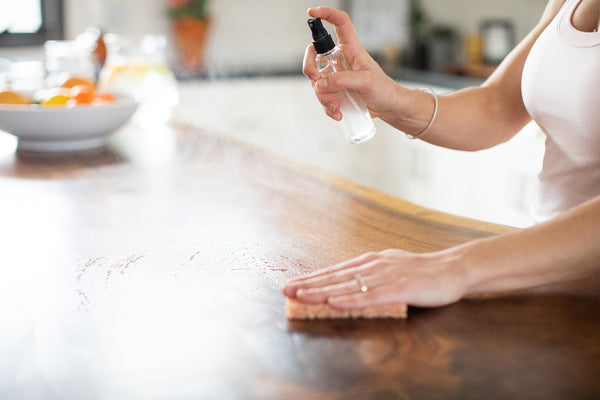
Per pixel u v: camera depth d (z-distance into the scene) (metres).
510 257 0.84
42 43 3.32
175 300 0.87
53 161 1.67
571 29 1.14
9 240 1.11
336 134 3.65
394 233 1.10
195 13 3.51
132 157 1.70
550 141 1.23
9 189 1.43
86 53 2.17
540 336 0.75
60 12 3.32
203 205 1.29
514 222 2.62
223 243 1.08
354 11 3.74
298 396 0.64
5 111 1.69
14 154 1.75
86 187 1.43
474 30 3.61
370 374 0.68
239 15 3.70
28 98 1.96
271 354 0.72
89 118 1.73
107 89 2.16
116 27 3.46
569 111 1.14
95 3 3.39
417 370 0.68
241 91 3.44
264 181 1.46
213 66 3.63
